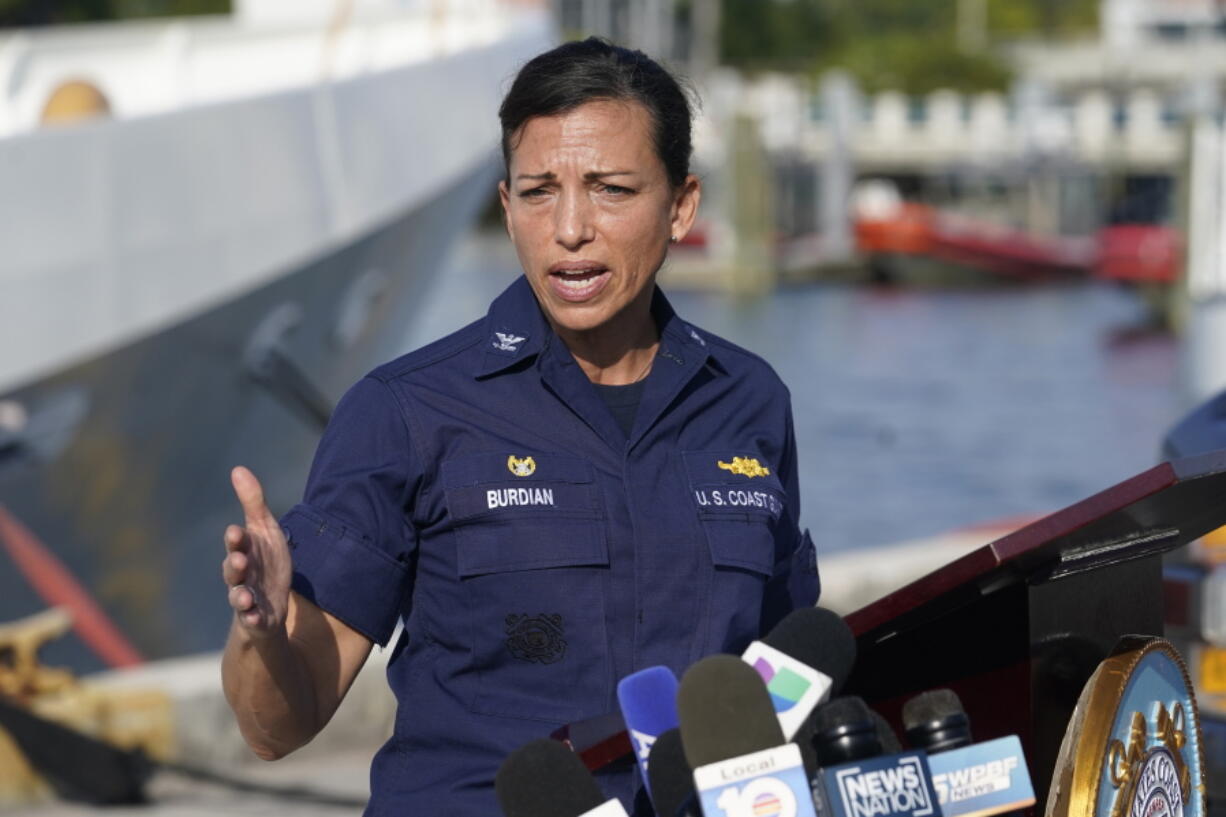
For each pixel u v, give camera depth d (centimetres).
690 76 346
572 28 6456
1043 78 10350
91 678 1059
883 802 256
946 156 7656
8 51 1545
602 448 325
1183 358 1498
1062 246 7156
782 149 7431
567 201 317
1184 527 331
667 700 278
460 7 1733
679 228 339
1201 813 317
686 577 322
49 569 1148
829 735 262
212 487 1280
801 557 357
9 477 1076
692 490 329
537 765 268
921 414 3716
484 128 1582
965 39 10594
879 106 7712
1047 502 2861
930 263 6888
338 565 313
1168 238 5459
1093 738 289
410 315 1580
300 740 313
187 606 1299
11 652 885
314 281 1275
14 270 1023
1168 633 548
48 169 1038
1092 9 12438
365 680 952
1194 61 10088
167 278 1121
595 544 317
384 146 1351
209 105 1148
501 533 316
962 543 1241
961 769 278
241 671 298
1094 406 3834
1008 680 318
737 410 344
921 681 328
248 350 1230
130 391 1129
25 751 848
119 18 6038
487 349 328
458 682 319
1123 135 7562
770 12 10544
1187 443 565
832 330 5325
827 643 273
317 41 1719
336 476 319
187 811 826
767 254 6644
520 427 323
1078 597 325
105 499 1165
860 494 2912
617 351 332
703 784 247
